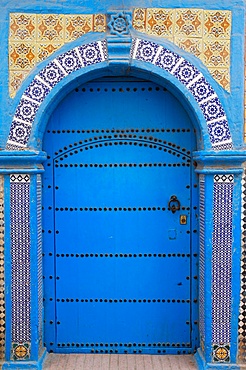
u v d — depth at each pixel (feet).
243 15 13.76
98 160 14.97
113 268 15.14
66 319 15.20
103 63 13.75
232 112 13.80
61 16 13.74
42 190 14.97
